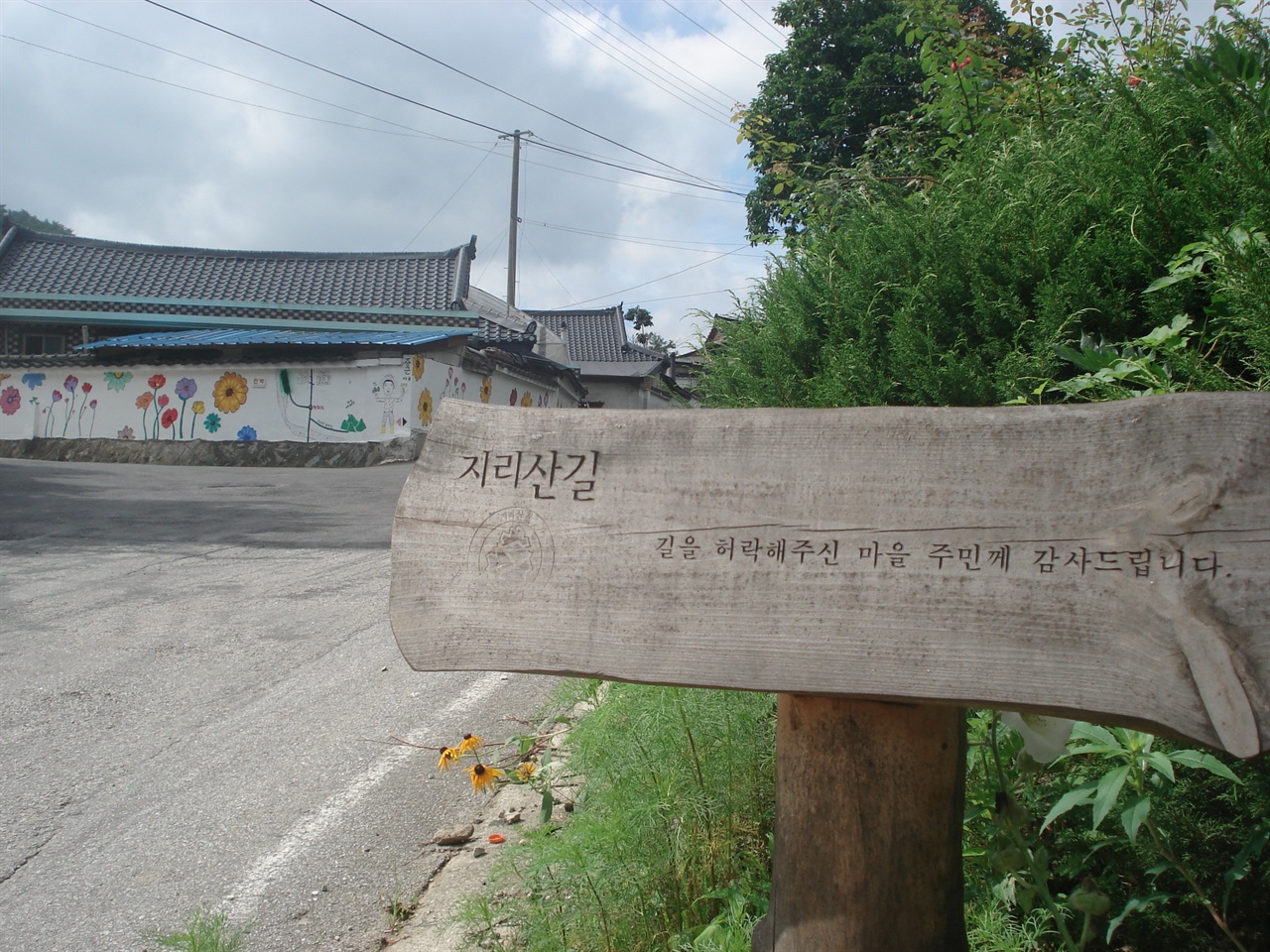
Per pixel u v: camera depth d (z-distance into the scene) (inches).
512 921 98.4
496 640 62.2
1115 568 53.2
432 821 128.7
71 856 120.9
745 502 59.6
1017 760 80.0
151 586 263.0
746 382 145.4
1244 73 104.5
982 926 76.1
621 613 60.4
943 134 214.1
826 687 56.6
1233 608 51.1
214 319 848.3
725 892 86.1
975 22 196.5
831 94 472.1
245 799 135.3
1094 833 80.1
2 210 946.1
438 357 742.5
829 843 61.7
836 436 58.8
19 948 102.2
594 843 90.1
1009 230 127.0
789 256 149.9
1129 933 81.1
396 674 188.4
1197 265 98.3
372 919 106.0
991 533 55.4
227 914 107.5
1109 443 54.4
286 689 180.2
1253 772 76.0
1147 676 51.9
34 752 151.3
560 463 63.2
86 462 693.9
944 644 55.1
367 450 682.8
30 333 883.4
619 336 1433.3
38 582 266.2
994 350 122.7
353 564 297.0
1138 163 121.6
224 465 699.4
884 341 133.0
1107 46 175.6
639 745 99.9
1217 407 52.7
